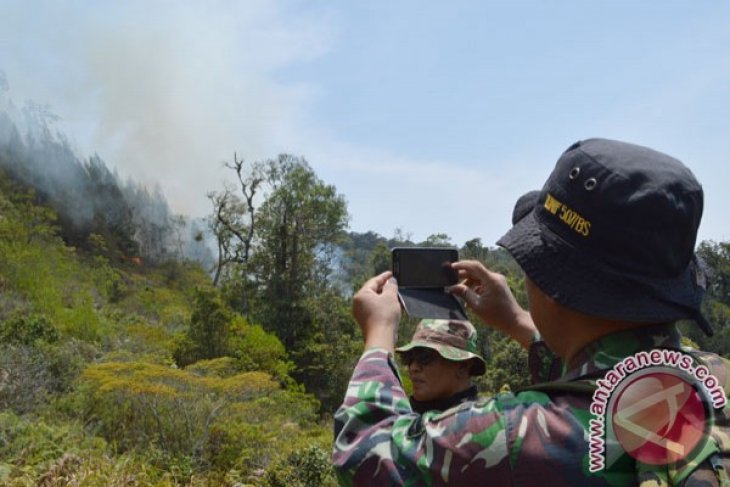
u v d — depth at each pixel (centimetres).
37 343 1766
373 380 138
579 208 125
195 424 1295
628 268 120
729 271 3072
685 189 121
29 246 3100
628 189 120
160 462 1168
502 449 115
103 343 2397
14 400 1352
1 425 1063
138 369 1428
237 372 2258
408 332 1592
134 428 1267
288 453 1187
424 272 178
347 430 133
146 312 3969
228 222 5450
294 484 1078
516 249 133
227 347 2478
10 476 917
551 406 118
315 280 3850
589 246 123
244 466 1230
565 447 113
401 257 177
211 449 1288
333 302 3634
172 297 4822
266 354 2517
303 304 3525
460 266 180
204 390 1402
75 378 1557
